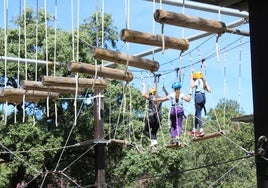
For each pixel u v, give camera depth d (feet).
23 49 69.05
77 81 29.22
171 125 37.45
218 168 109.29
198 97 36.14
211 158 108.88
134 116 71.61
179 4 32.01
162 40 21.39
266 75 20.04
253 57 20.56
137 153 70.44
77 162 74.74
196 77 36.24
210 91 36.32
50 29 69.15
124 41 21.93
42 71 66.74
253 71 20.52
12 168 68.54
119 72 27.68
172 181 76.02
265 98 19.95
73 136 70.79
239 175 108.78
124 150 71.82
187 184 102.73
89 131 71.31
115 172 71.87
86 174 75.20
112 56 23.85
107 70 27.37
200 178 104.63
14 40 70.59
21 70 67.31
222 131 36.42
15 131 67.46
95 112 50.39
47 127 69.87
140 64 24.50
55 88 31.55
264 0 20.36
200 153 109.40
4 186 73.97
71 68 26.73
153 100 39.37
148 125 39.63
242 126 114.93
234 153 110.42
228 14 34.06
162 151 70.49
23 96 31.94
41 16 65.26
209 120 84.12
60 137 68.90
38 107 69.36
